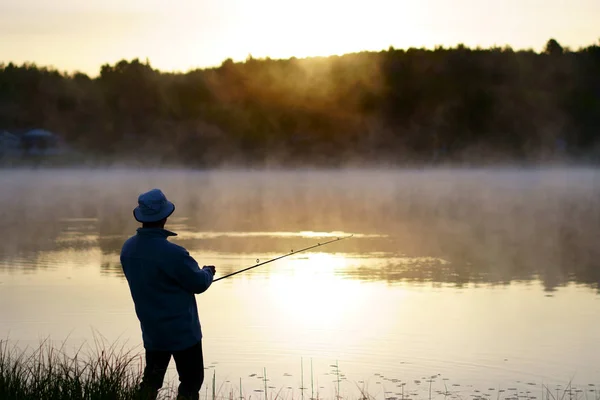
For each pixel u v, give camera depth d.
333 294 11.73
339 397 6.77
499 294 11.79
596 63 98.38
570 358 8.07
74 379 5.60
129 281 5.62
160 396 5.82
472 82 98.06
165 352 5.60
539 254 16.98
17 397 5.32
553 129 92.19
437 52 103.12
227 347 8.51
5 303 10.86
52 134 94.38
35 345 8.33
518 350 8.38
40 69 100.94
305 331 9.20
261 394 6.86
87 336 8.82
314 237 21.02
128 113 98.31
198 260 16.02
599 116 91.44
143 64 102.25
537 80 96.88
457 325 9.56
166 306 5.54
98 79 101.88
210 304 10.93
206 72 103.00
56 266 14.84
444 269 14.52
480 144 92.81
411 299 11.32
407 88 97.56
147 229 5.62
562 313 10.30
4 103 96.75
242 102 98.88
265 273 14.01
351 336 8.98
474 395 6.86
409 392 6.96
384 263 15.48
